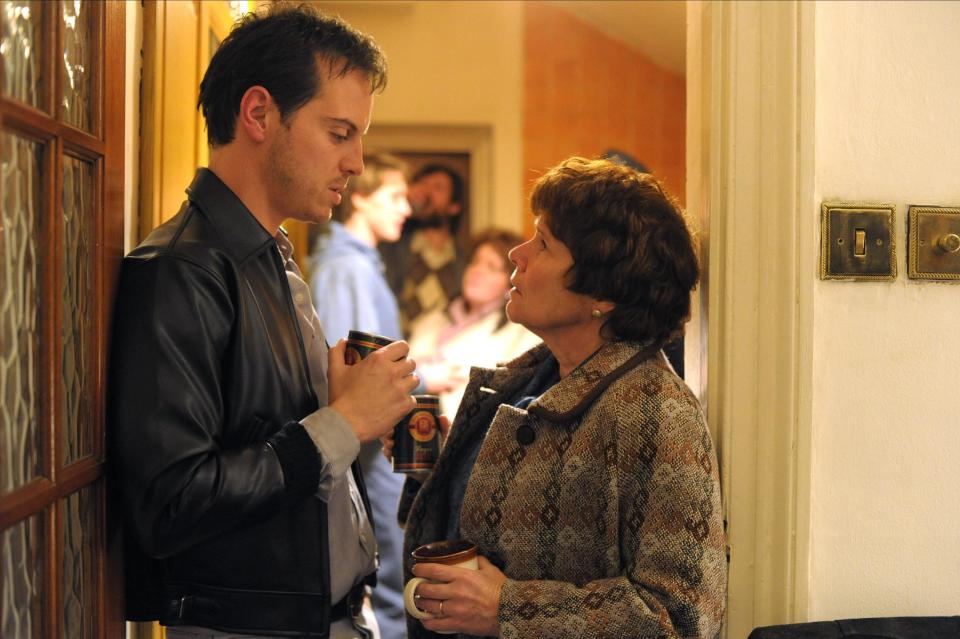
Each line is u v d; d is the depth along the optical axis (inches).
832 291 61.4
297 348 54.5
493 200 201.0
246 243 52.9
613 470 49.9
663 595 47.3
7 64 38.1
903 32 61.6
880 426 61.8
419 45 198.5
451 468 60.0
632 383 51.7
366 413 52.1
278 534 52.4
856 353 61.7
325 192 54.5
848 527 61.6
